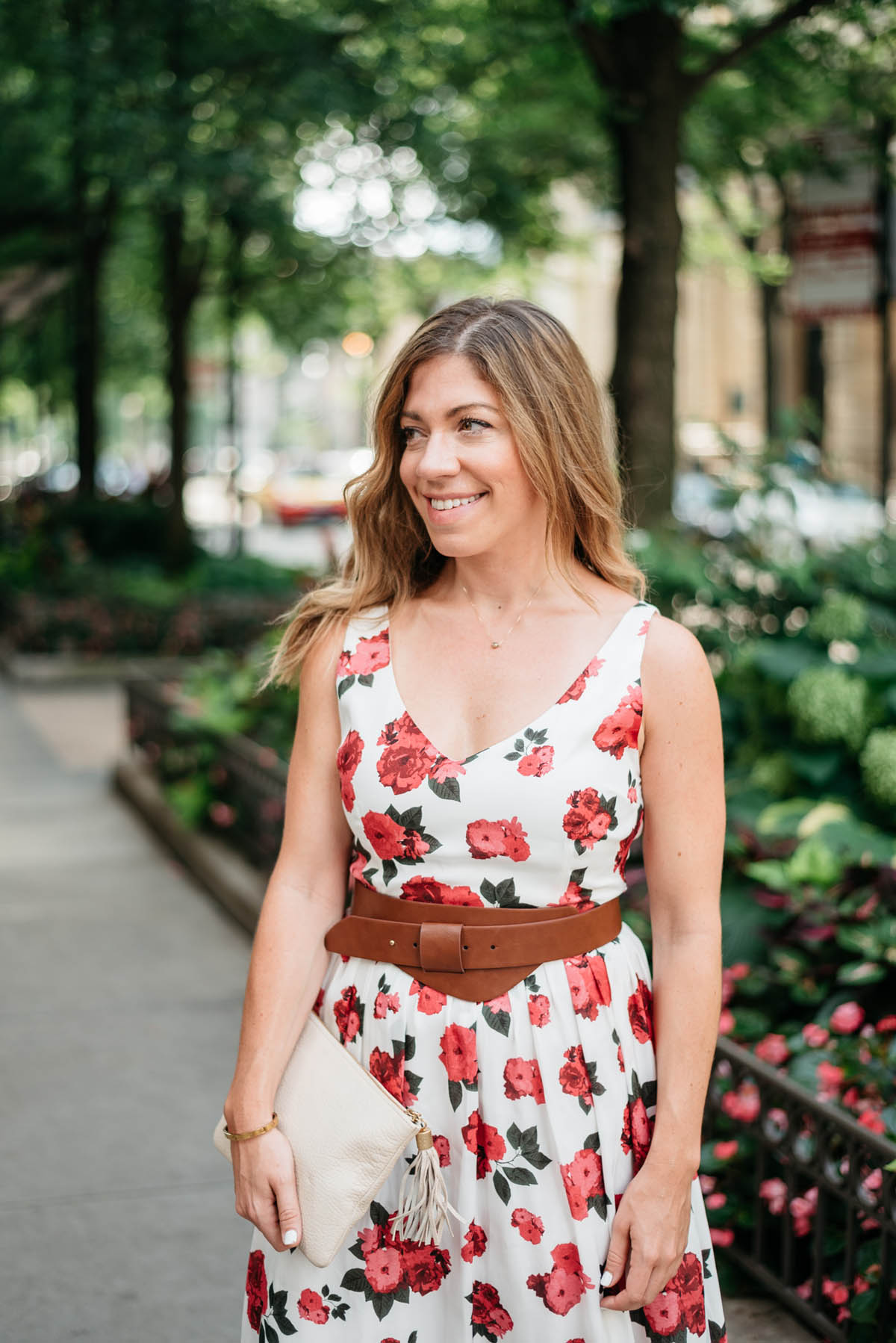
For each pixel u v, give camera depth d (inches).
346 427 2416.3
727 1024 128.8
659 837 71.5
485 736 70.1
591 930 70.0
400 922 70.7
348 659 74.2
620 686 69.5
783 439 211.8
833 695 172.7
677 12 231.8
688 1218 68.5
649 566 196.5
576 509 73.5
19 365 1113.4
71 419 1382.9
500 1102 68.2
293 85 372.2
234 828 252.8
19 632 505.0
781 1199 113.4
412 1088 69.4
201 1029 182.9
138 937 221.0
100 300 722.8
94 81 380.2
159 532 668.1
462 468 70.1
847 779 177.5
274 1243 69.3
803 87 340.2
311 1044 71.4
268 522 1387.8
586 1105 68.3
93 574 584.4
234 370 661.9
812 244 337.1
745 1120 115.6
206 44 385.1
